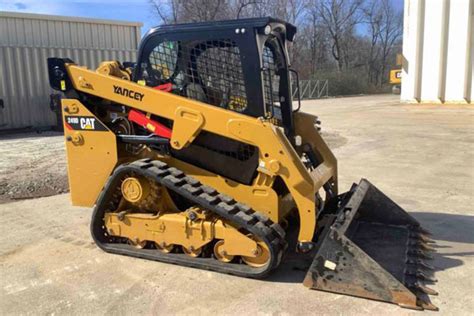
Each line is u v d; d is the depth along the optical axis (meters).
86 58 15.32
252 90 4.10
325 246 3.71
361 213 5.06
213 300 3.63
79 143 4.57
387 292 3.53
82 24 15.24
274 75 4.61
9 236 5.18
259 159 4.00
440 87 21.22
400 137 12.18
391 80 25.16
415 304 3.44
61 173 8.15
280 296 3.67
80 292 3.82
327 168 4.86
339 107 23.47
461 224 5.33
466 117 16.12
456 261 4.28
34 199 6.75
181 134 4.17
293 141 4.88
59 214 5.99
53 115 14.77
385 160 9.18
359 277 3.61
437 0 20.78
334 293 3.70
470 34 20.06
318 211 4.69
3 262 4.45
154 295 3.74
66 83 4.57
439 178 7.59
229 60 4.16
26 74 14.16
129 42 16.38
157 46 4.41
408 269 4.00
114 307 3.57
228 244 4.06
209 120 4.05
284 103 4.79
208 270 4.14
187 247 4.24
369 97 34.53
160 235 4.34
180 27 4.29
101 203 4.50
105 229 4.68
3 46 13.63
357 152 10.14
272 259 3.83
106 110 4.70
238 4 24.53
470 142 11.03
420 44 21.62
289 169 3.90
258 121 3.93
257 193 4.13
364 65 50.06
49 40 14.62
